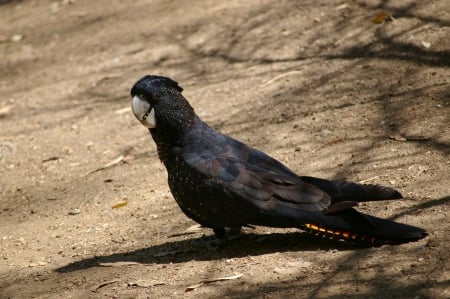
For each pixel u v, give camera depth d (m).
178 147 8.65
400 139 10.69
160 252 9.03
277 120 12.51
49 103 15.64
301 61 14.28
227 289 7.56
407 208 8.61
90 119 14.61
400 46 13.50
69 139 14.02
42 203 11.92
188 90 14.43
